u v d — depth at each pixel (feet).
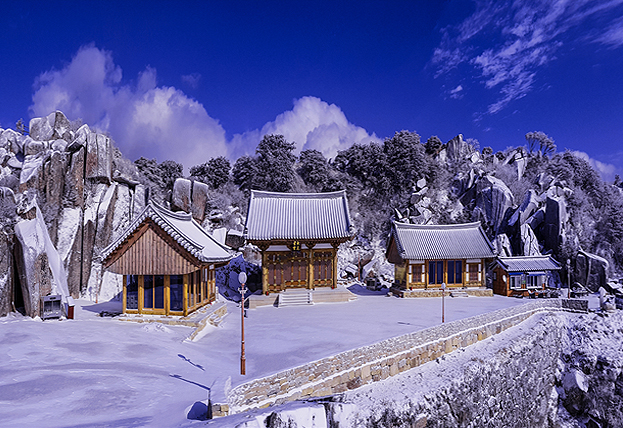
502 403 85.15
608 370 102.06
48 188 122.21
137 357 58.03
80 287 126.72
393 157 244.01
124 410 39.29
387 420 58.34
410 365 77.61
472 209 228.84
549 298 132.46
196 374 52.85
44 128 148.36
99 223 134.41
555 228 189.26
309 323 93.71
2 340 63.16
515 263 144.97
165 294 82.33
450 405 69.62
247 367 57.98
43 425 34.68
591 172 263.08
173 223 89.92
